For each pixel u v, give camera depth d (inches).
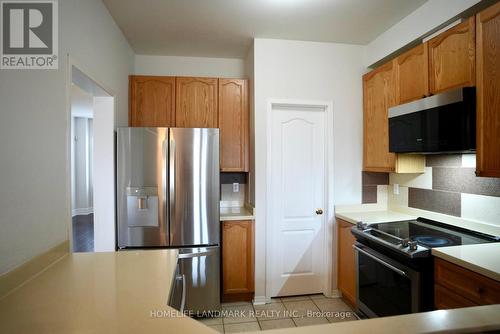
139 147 90.0
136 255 57.7
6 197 40.3
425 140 74.1
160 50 115.6
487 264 51.5
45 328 31.5
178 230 92.1
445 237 72.5
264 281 104.3
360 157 110.9
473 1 67.7
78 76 68.1
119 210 89.8
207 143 93.6
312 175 110.8
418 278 63.5
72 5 60.0
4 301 37.8
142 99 108.7
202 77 111.7
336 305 102.1
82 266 51.0
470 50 64.9
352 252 96.1
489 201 74.5
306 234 110.5
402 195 106.4
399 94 89.5
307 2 81.3
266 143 103.9
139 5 81.7
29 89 46.1
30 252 45.4
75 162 263.0
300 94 106.1
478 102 62.2
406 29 89.1
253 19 90.7
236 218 101.7
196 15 88.0
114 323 32.4
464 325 26.6
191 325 32.1
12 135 41.9
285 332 25.3
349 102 110.0
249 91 112.8
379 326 26.3
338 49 108.9
